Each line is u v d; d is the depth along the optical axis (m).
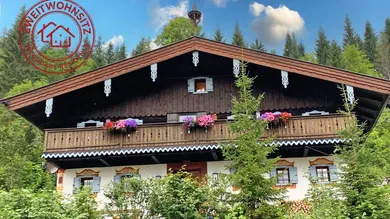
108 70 15.66
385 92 14.45
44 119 17.06
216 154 15.14
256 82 16.83
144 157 15.53
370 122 17.92
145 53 15.76
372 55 59.72
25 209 9.09
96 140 15.16
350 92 14.62
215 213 9.88
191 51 15.85
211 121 14.84
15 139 23.53
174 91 17.11
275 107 16.36
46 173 23.02
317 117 14.69
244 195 9.59
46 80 40.47
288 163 15.33
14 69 41.12
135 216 10.33
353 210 9.67
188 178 10.64
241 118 10.43
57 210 9.36
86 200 10.20
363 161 10.23
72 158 15.16
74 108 16.97
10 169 21.41
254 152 10.07
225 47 15.69
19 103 15.34
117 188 10.73
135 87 17.25
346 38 68.19
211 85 17.06
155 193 10.36
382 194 9.72
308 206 14.05
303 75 15.82
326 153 15.20
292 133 14.62
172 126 15.08
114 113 16.84
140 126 15.18
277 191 9.72
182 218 10.13
